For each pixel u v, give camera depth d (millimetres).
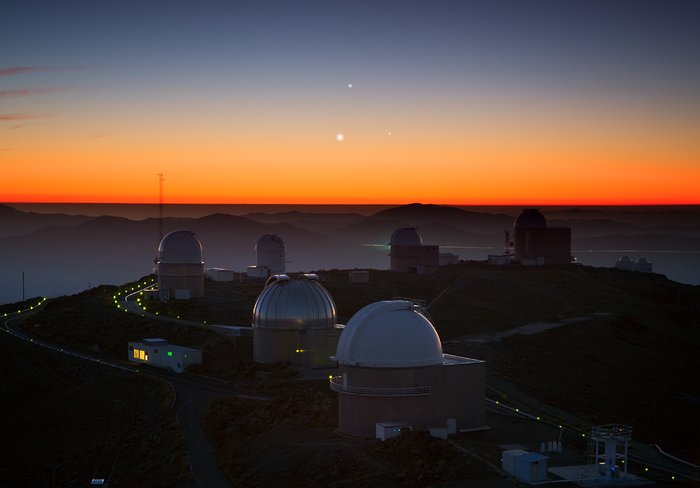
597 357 107000
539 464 54562
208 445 67625
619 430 58625
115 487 64312
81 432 77750
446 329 114312
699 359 114000
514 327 118625
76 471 69625
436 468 55219
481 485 53156
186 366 90062
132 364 94312
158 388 82625
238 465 61625
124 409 80250
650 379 100562
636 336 121688
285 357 90375
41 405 84438
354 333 64125
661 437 76250
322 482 55188
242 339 99188
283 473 57906
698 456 69938
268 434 66312
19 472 71000
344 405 64312
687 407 89438
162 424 73188
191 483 60031
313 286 92500
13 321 119688
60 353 98812
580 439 67938
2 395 87125
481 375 66625
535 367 98688
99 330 106500
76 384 89375
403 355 63531
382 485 52906
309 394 76500
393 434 60969
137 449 70062
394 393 63031
